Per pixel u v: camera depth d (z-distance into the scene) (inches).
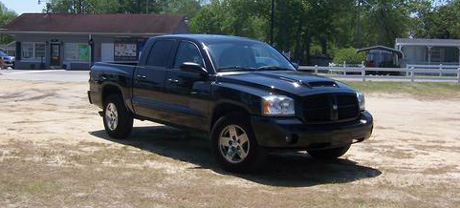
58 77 1158.3
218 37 334.3
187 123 317.1
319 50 2928.2
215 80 298.2
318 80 285.0
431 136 435.5
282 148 265.9
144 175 271.7
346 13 2422.5
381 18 2578.7
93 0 3088.1
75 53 1891.0
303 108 267.4
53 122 460.4
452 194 249.8
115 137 380.8
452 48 1950.1
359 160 328.2
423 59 1958.7
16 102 634.8
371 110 638.5
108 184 252.7
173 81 323.9
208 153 336.8
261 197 236.8
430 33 2716.5
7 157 307.3
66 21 1951.3
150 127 437.4
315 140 267.3
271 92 271.7
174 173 278.7
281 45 2262.6
